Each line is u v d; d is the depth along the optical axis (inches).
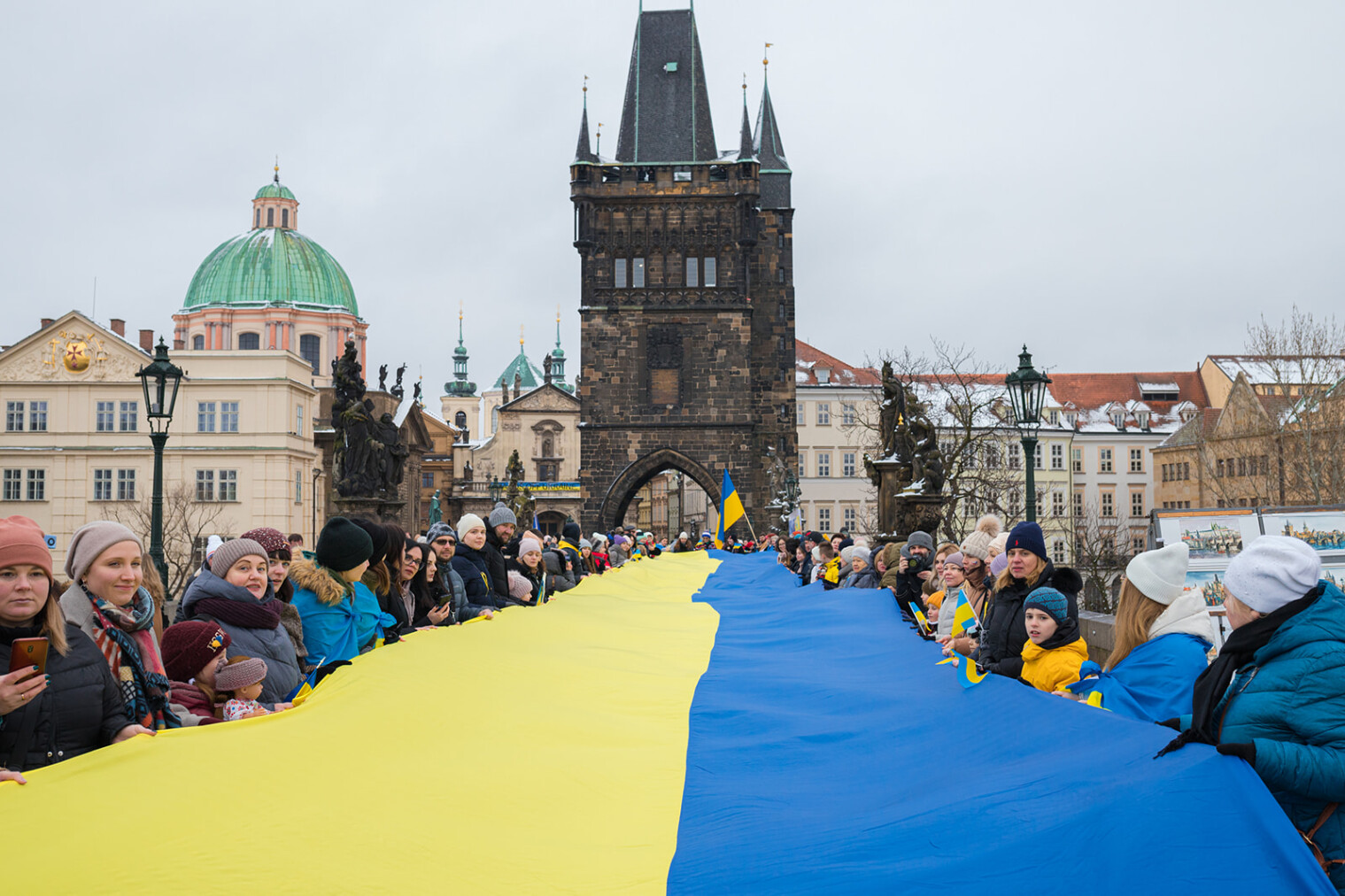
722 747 370.6
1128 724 255.6
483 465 6437.0
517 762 322.0
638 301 3302.2
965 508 2893.7
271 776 259.3
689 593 1188.5
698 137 3385.8
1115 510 5019.7
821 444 4945.9
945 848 233.5
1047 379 1030.4
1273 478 2679.6
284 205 5984.3
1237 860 194.7
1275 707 208.1
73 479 3794.3
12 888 196.2
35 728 244.4
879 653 562.3
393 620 441.4
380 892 219.6
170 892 203.9
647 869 246.7
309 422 4146.2
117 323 4200.3
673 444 3282.5
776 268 3587.6
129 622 280.5
